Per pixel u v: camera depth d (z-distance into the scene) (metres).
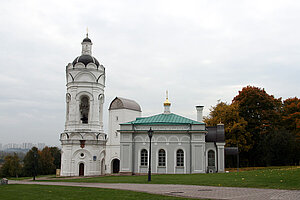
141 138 52.44
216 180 29.73
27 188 28.06
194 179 32.41
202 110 56.00
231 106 63.44
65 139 64.19
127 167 51.59
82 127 64.69
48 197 20.66
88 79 66.12
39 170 101.88
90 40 70.81
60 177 60.25
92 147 63.91
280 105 73.94
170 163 51.25
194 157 50.62
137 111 70.00
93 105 65.81
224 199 18.27
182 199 18.38
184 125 51.84
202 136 51.03
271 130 63.44
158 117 55.53
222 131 52.81
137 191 23.11
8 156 108.12
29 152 103.38
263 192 20.86
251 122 65.00
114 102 67.88
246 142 62.50
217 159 51.28
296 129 65.44
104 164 66.38
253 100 66.25
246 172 36.31
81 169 63.41
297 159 61.53
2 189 27.67
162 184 29.16
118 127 66.50
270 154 59.81
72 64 66.88
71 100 65.69
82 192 23.11
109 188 26.08
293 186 22.81
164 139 51.97
